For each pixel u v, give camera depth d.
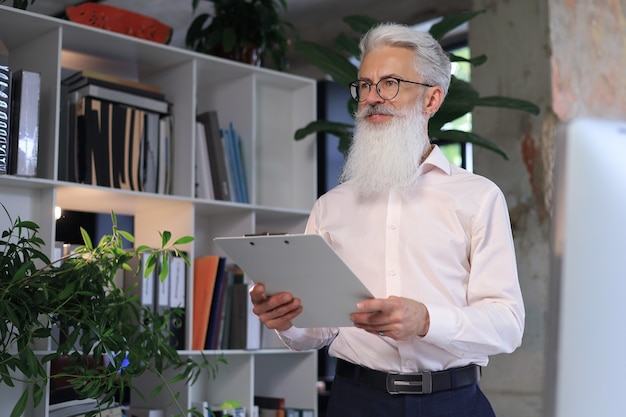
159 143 3.15
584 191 0.34
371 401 1.75
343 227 1.92
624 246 0.33
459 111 3.16
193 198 3.06
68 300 2.29
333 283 1.54
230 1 3.59
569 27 3.62
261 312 1.72
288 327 1.77
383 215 1.86
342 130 3.34
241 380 3.22
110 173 2.96
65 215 3.15
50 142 2.77
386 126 1.85
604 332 0.33
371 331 1.58
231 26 3.58
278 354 3.50
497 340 1.63
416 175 1.84
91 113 2.94
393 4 4.79
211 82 3.56
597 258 0.33
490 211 1.79
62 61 3.22
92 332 2.37
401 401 1.72
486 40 3.81
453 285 1.78
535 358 3.42
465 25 4.98
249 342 3.16
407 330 1.53
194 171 3.15
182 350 3.02
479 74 3.82
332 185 4.18
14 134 2.59
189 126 3.18
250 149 3.39
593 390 0.33
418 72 1.87
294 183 3.61
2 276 2.27
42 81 2.85
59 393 2.70
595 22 3.72
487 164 3.73
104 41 2.99
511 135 3.65
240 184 3.34
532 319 3.46
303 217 3.49
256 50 3.60
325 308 1.63
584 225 0.34
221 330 3.17
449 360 1.73
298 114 3.63
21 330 2.24
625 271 0.33
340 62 3.28
